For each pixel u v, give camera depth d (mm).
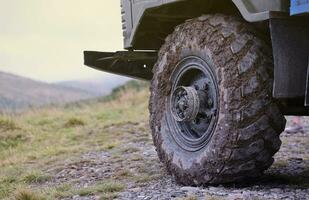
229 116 6562
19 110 18844
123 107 18438
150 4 7449
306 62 6332
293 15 6141
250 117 6512
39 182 8969
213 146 6715
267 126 6547
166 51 7441
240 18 6836
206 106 6992
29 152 11992
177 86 7340
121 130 13422
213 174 6801
